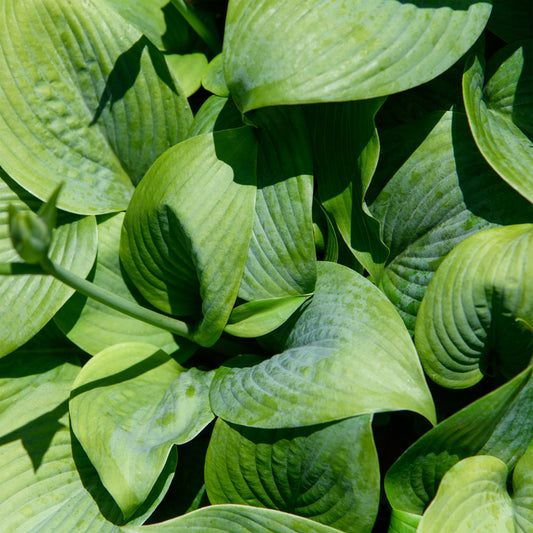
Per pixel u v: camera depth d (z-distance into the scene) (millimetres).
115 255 1497
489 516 1379
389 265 1474
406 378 1363
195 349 1505
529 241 1382
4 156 1471
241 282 1449
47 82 1479
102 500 1447
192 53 1554
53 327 1516
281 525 1385
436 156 1445
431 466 1394
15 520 1438
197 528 1395
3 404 1481
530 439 1392
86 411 1419
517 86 1453
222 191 1424
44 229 1295
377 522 1482
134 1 1540
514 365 1421
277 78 1380
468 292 1389
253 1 1396
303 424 1365
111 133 1501
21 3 1459
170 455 1423
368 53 1385
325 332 1404
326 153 1457
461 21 1398
